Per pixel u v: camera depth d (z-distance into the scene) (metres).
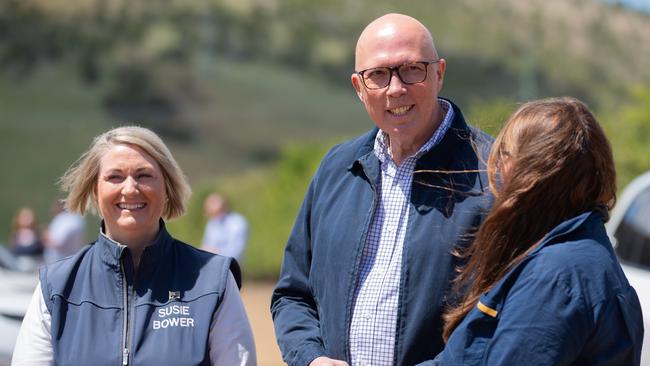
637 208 6.31
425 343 3.75
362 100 4.04
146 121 43.16
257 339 12.66
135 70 45.12
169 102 44.44
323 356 3.89
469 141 3.91
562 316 2.89
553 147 3.07
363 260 3.94
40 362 3.73
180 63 46.59
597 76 47.75
